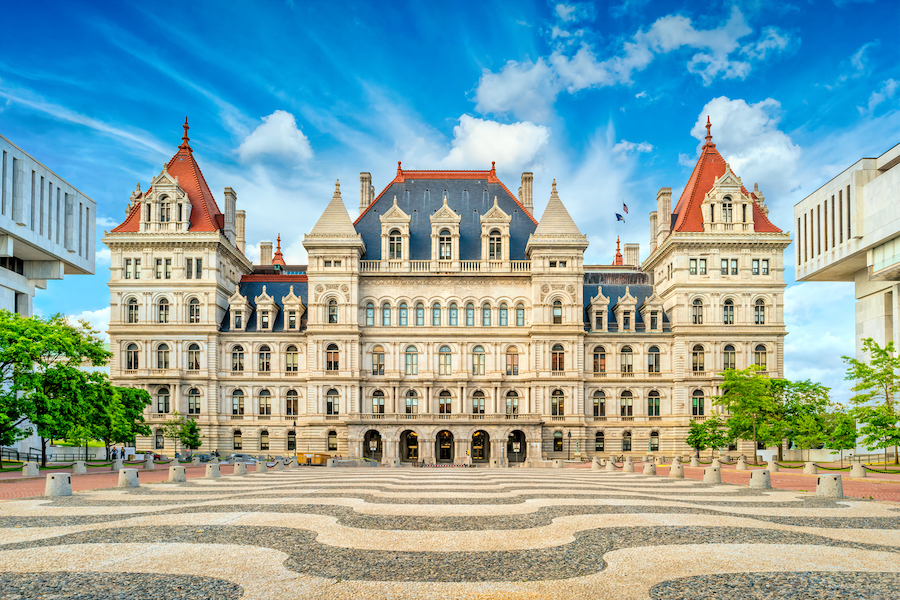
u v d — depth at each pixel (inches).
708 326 3656.5
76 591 582.2
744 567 676.1
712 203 3730.3
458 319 3764.8
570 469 2797.7
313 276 3700.8
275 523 942.4
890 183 2920.8
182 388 3683.6
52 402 2253.9
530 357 3688.5
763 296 3681.1
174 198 3767.2
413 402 3720.5
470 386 3718.0
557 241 3708.2
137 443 3641.7
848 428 2384.4
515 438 3688.5
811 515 1058.7
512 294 3784.5
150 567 669.3
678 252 3710.6
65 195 3425.2
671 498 1314.0
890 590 591.5
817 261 3540.8
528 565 682.8
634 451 3686.0
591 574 646.5
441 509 1112.2
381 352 3757.4
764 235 3681.1
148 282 3698.3
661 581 621.0
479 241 3917.3
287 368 3779.5
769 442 3230.8
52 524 944.9
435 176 4158.5
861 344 3476.9
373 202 4067.4
